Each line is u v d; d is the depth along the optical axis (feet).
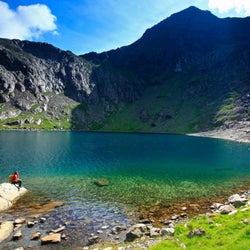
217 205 120.47
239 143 461.78
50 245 83.35
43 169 214.28
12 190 138.62
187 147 398.62
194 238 71.31
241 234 64.03
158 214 113.91
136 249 73.61
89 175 195.52
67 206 124.47
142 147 394.93
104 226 99.35
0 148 338.75
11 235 90.68
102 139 543.39
